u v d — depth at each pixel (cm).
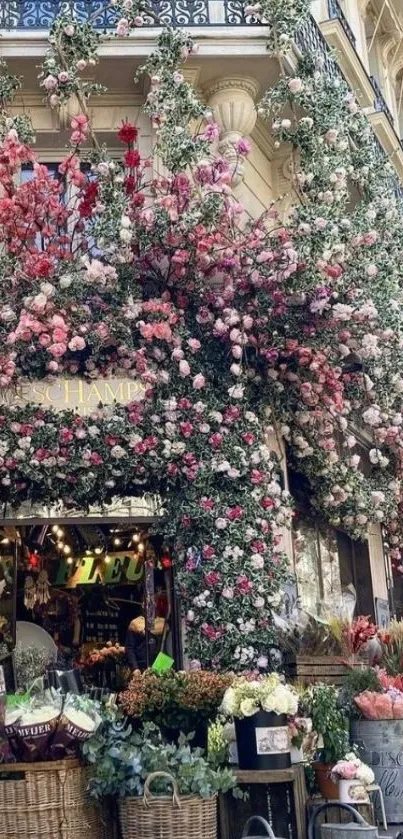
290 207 834
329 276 731
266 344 768
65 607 872
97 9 855
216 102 837
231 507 733
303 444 813
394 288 802
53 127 852
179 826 401
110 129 852
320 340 765
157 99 760
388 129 1148
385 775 514
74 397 750
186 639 738
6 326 721
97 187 741
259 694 462
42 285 687
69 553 875
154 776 403
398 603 1098
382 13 1331
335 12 1070
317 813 447
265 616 711
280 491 749
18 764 399
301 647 629
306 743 498
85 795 411
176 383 754
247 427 756
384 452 934
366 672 558
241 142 771
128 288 740
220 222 743
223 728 489
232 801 464
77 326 723
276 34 802
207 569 719
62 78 756
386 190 872
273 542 736
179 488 751
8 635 805
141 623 834
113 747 414
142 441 737
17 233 720
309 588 857
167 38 774
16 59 808
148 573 820
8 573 819
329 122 794
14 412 730
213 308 769
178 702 480
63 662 765
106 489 750
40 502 756
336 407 802
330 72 927
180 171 744
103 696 491
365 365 829
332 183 779
